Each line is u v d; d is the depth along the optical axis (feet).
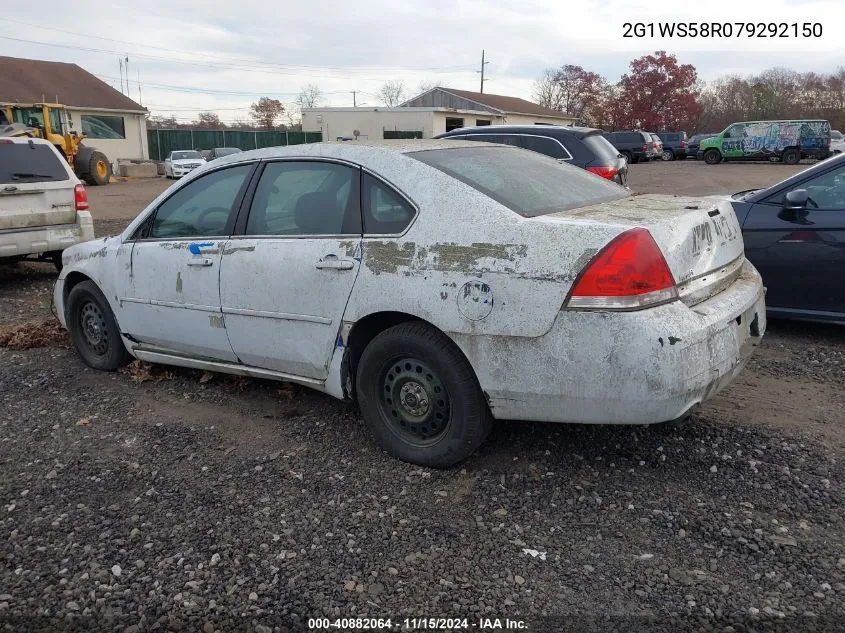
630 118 205.26
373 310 11.61
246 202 13.73
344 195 12.37
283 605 8.82
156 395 15.74
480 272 10.53
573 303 9.88
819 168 17.84
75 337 17.83
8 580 9.47
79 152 90.99
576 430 12.96
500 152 13.73
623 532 9.97
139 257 15.33
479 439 11.32
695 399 10.00
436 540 9.98
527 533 10.05
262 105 262.88
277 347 13.20
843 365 16.02
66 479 12.10
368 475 11.80
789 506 10.37
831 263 17.26
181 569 9.56
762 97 205.57
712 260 11.11
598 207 11.69
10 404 15.46
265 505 11.04
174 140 140.97
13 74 118.93
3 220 26.63
